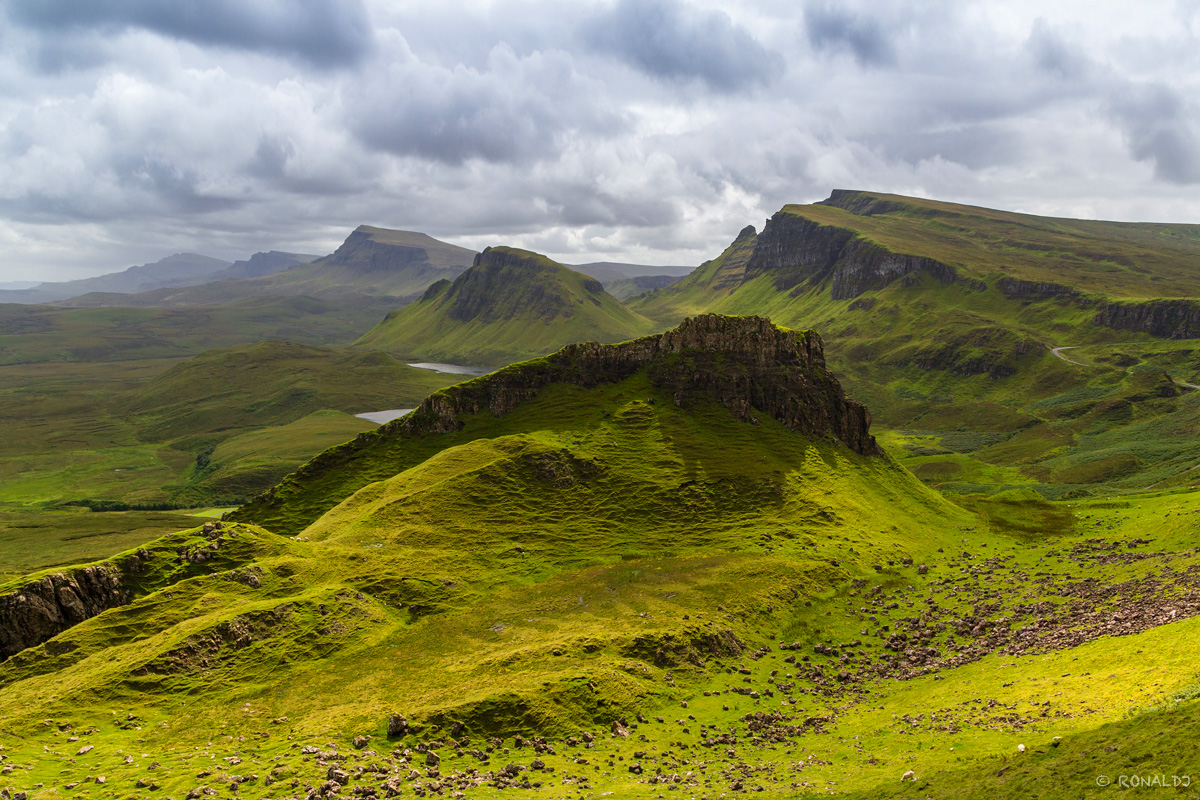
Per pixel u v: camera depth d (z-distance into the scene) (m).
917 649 107.62
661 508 168.12
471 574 136.88
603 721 83.69
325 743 73.44
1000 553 154.62
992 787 52.59
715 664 103.94
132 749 75.06
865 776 62.94
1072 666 80.50
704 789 63.38
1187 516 145.00
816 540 154.12
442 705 82.81
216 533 139.12
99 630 108.50
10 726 80.81
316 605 112.62
